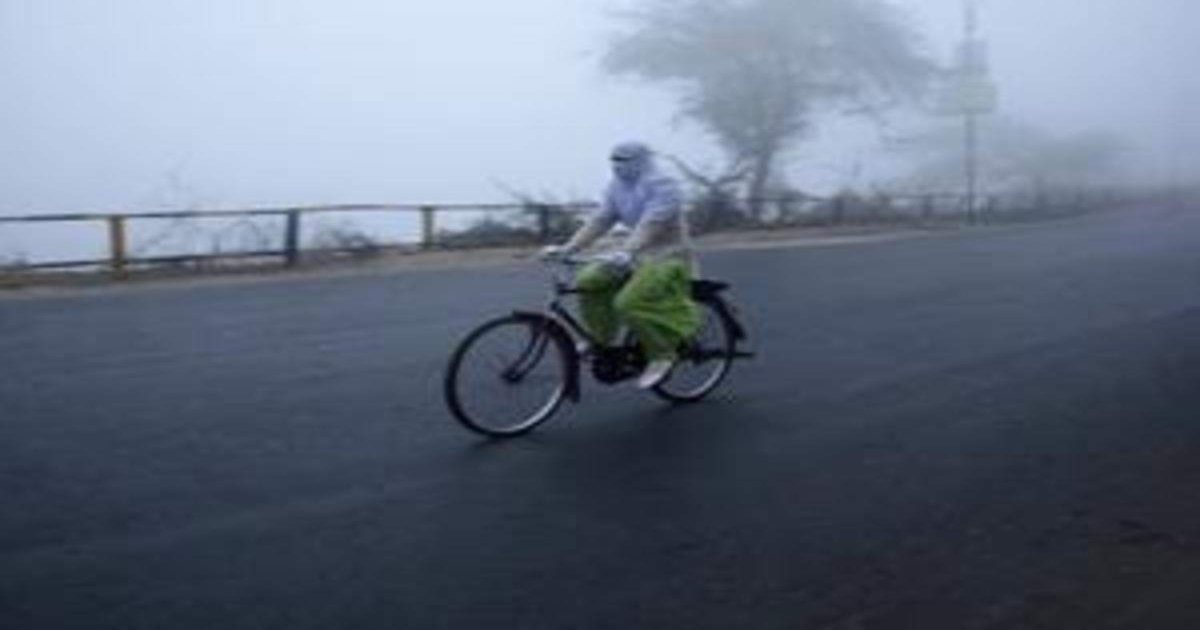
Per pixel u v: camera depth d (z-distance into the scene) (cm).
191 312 1376
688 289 819
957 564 545
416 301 1479
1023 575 532
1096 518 604
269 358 1046
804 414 818
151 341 1152
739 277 1753
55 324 1278
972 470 684
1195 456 711
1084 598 507
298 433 770
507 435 764
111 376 963
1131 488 650
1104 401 850
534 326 772
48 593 511
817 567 543
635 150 793
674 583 526
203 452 725
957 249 2270
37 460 706
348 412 828
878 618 490
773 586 522
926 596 511
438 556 555
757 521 602
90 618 488
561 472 684
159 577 529
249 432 773
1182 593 512
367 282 1731
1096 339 1102
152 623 484
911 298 1436
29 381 942
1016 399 859
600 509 620
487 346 759
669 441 748
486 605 502
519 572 537
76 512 612
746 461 704
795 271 1848
